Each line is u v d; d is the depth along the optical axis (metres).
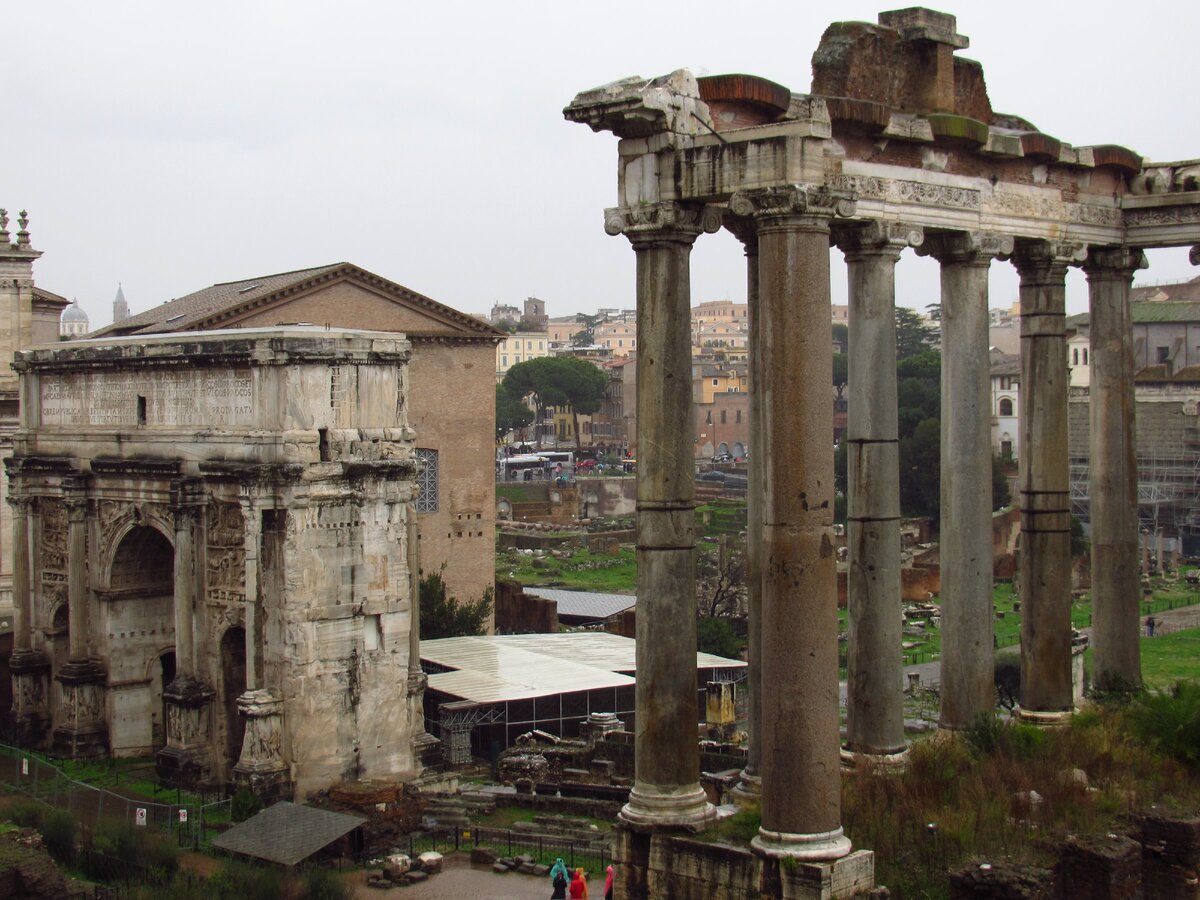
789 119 31.92
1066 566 40.31
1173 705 37.50
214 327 107.50
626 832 31.20
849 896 28.41
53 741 77.69
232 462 68.31
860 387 35.22
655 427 31.12
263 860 56.69
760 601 34.19
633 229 31.16
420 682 72.25
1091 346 43.34
